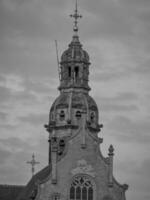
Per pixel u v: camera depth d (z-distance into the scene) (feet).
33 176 453.17
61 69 424.05
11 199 460.96
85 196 394.32
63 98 417.28
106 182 396.98
